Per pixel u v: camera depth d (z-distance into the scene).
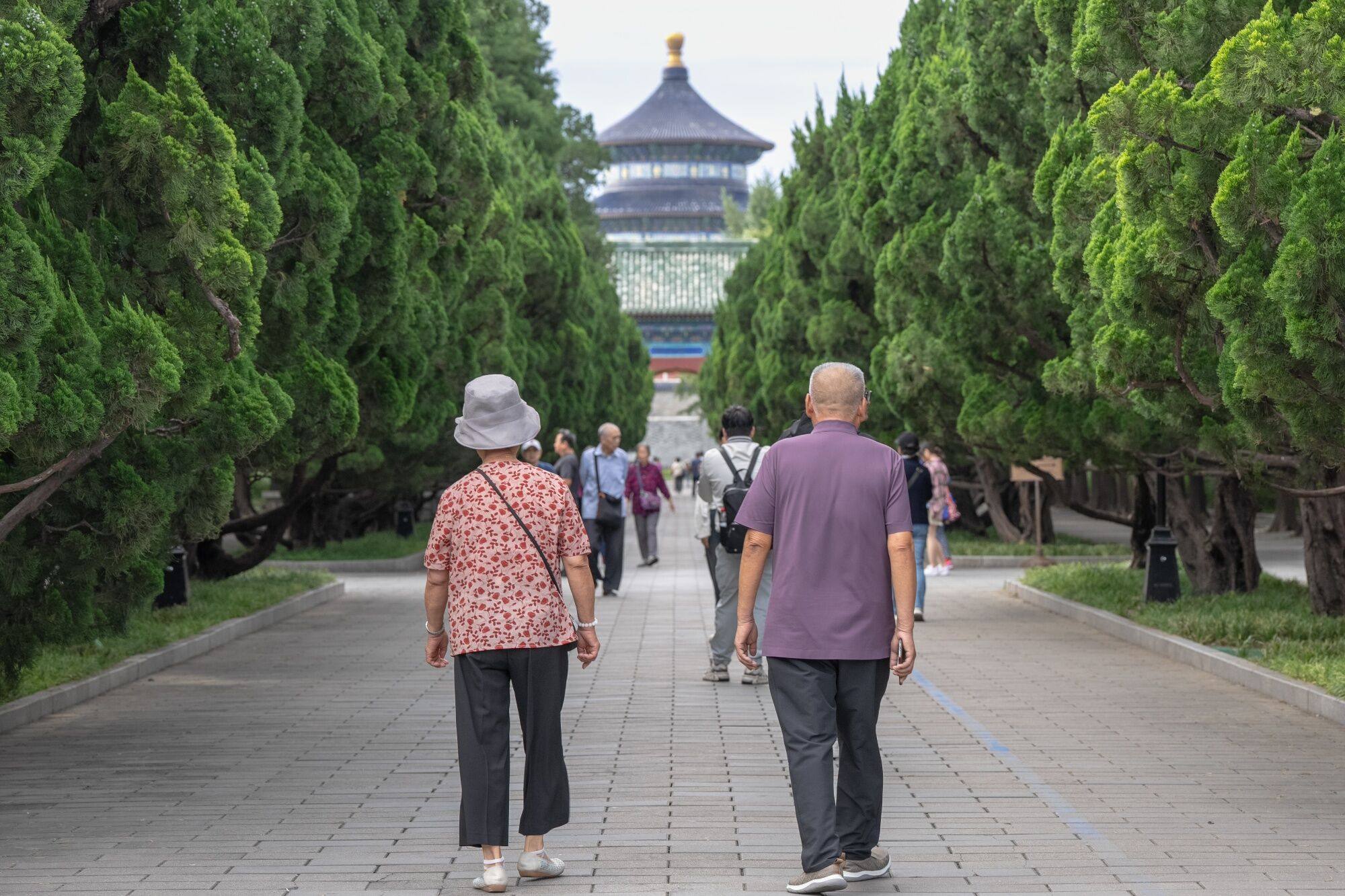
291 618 19.08
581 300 40.94
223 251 10.12
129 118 10.08
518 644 6.50
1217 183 10.12
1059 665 13.93
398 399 17.97
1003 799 8.34
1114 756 9.58
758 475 6.55
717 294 95.62
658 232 132.50
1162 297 11.14
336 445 15.69
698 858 7.03
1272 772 9.04
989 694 12.17
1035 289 16.81
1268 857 7.02
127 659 13.63
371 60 16.23
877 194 23.42
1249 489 15.77
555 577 6.66
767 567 12.61
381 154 17.08
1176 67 11.66
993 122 18.14
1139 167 10.25
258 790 8.66
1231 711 11.30
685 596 22.09
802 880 6.38
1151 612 16.52
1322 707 11.04
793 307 35.06
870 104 28.31
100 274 9.88
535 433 6.83
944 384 20.30
